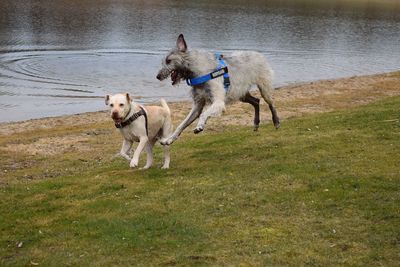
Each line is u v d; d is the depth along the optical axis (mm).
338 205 8414
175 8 71438
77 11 61531
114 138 17438
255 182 9734
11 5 62094
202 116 10531
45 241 7762
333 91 26719
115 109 9680
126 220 8266
